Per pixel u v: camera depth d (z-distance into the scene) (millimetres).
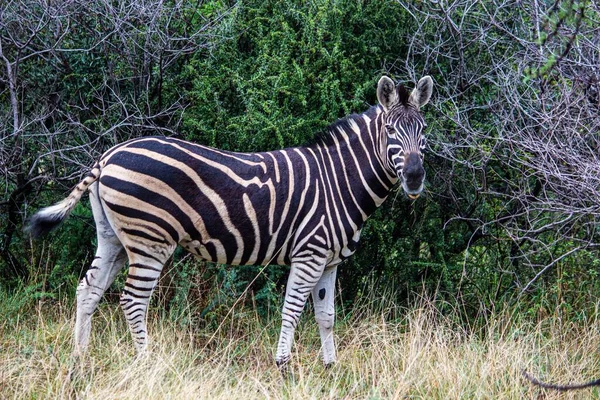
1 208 11023
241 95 10539
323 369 9219
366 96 11148
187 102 11102
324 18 10602
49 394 7570
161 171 8242
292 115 10656
